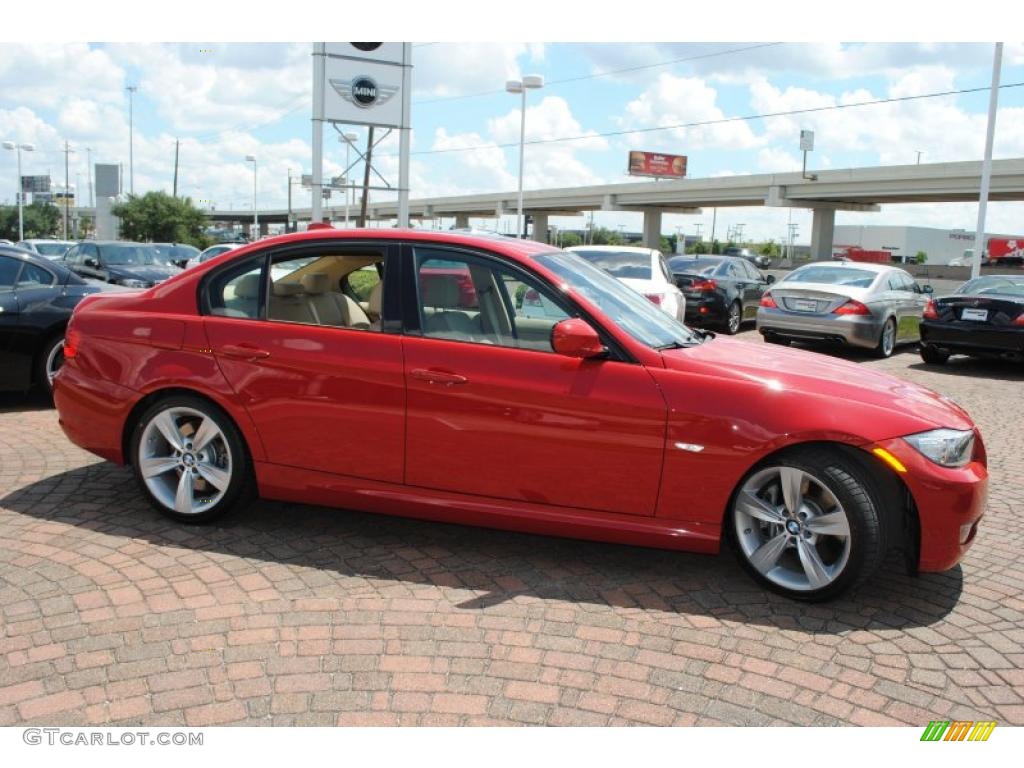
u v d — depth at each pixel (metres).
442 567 4.14
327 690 3.02
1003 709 3.07
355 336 4.20
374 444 4.16
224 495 4.43
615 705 3.00
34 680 3.04
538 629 3.53
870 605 3.89
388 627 3.50
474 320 4.12
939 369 12.30
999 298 11.59
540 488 4.00
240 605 3.64
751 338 15.49
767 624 3.66
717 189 69.00
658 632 3.55
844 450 3.73
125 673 3.09
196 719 2.84
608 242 120.69
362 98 21.45
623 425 3.86
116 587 3.78
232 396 4.31
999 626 3.73
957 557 3.78
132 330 4.52
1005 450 7.12
